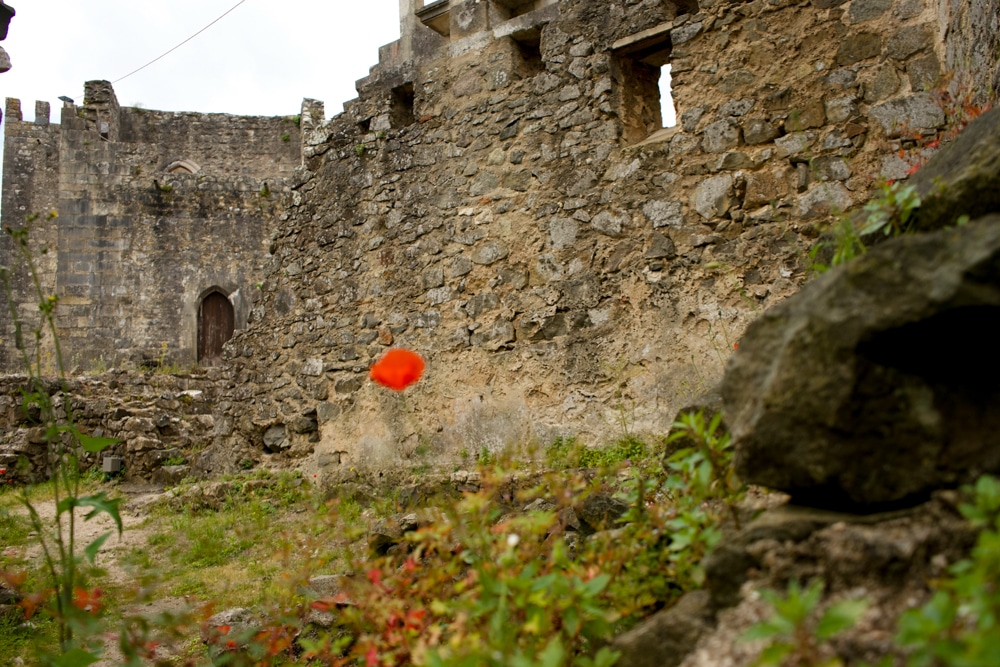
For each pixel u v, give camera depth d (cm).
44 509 906
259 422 914
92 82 2097
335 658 307
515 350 730
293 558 543
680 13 714
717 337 625
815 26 612
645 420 646
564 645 217
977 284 175
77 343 1942
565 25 736
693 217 648
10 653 419
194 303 1983
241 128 2289
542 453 688
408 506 552
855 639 158
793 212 605
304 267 906
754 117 629
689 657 184
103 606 318
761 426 203
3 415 1208
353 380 841
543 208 730
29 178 2142
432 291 794
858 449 191
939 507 179
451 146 801
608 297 684
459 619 212
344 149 886
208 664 375
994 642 124
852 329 188
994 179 228
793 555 186
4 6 565
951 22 532
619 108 708
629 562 239
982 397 186
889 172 571
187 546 681
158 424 1141
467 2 804
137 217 1989
